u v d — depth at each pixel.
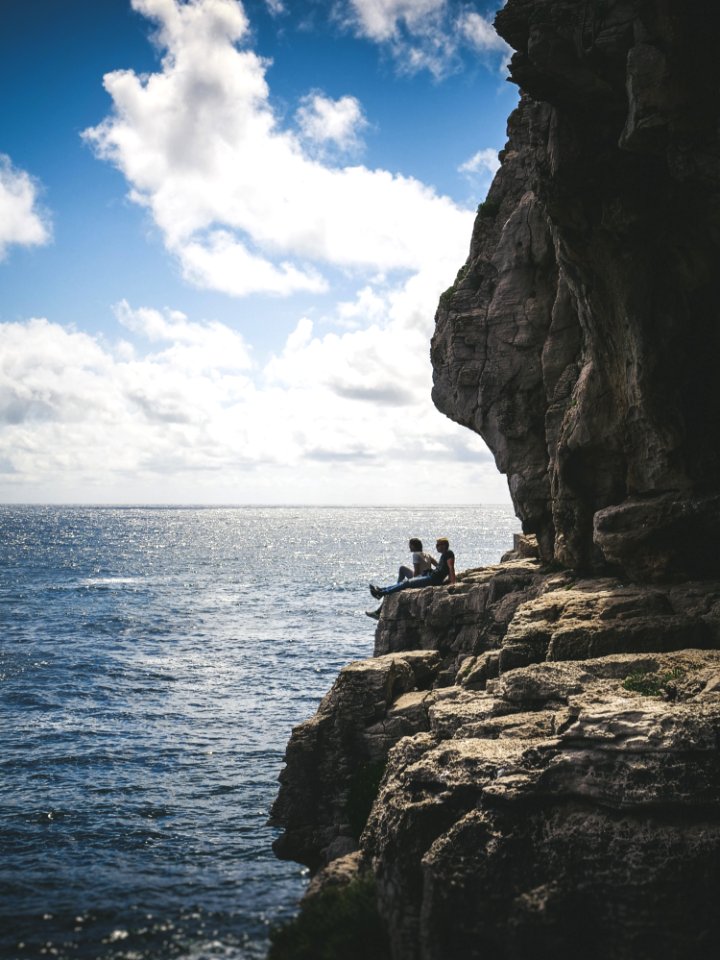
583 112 17.02
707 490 19.34
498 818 11.48
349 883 13.12
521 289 26.50
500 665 17.05
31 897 16.08
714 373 19.30
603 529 19.89
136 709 32.47
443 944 11.13
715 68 14.43
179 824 20.48
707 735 11.00
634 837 10.83
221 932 14.54
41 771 24.73
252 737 28.70
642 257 18.67
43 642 48.38
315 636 51.94
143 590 82.44
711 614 16.55
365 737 18.41
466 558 122.94
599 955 10.79
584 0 15.46
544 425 26.05
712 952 10.30
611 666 14.38
